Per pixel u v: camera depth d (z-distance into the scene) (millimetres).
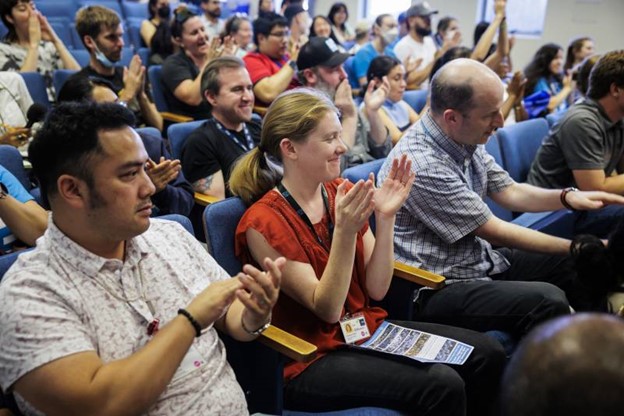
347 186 1288
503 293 1600
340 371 1276
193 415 992
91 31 2814
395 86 3092
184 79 3146
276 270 1004
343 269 1227
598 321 395
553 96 4086
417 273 1530
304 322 1338
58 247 941
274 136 1345
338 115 1384
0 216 1455
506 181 1958
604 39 5820
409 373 1251
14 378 844
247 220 1324
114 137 911
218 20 5520
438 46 5383
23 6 3064
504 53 3650
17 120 2424
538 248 1619
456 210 1635
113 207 924
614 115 2156
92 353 873
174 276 1077
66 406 833
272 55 3553
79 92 1932
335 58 2740
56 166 905
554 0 6043
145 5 6328
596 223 2236
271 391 1226
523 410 383
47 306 876
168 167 1514
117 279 982
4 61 3090
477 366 1396
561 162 2248
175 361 902
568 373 368
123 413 848
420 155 1677
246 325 1106
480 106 1605
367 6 7582
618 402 350
